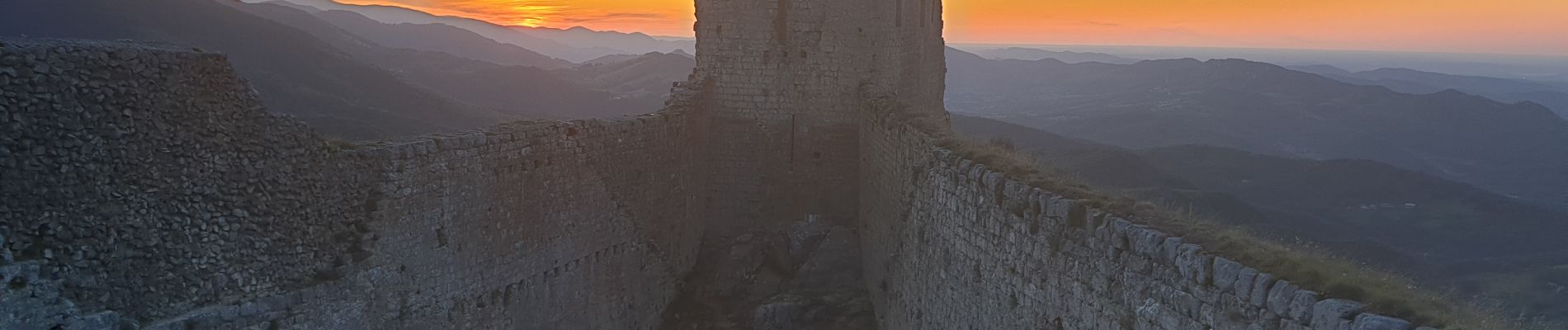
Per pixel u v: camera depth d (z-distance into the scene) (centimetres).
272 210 2153
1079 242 1655
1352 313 1146
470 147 2603
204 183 2030
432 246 2505
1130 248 1520
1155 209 1630
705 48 3603
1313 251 1483
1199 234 1440
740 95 3591
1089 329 1614
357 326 2319
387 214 2381
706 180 3647
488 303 2686
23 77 1778
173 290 1988
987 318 2017
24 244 1789
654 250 3334
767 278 3475
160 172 1959
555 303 2933
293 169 2192
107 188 1886
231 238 2080
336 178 2288
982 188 2053
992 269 1997
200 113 2017
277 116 2162
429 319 2508
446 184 2536
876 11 3534
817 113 3550
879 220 3120
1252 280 1273
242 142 2092
